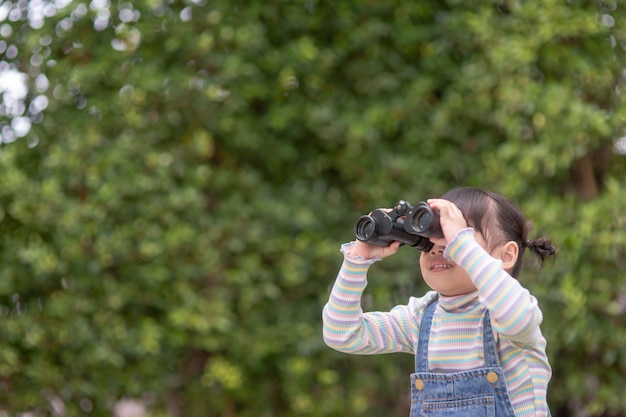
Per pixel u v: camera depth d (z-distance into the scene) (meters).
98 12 5.04
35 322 5.02
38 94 5.10
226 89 5.07
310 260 5.15
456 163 5.06
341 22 5.06
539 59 4.84
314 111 5.08
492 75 4.85
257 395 5.26
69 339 5.03
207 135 5.09
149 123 5.04
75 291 5.02
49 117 5.11
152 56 5.07
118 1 5.05
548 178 4.98
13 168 4.96
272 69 5.07
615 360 5.01
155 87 4.95
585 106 4.71
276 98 5.12
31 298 5.11
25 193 4.95
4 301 5.14
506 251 2.95
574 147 4.77
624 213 4.77
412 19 5.11
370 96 5.11
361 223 2.89
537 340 2.77
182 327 5.04
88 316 5.04
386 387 5.34
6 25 5.16
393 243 2.92
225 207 5.10
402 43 5.06
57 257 4.98
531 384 2.76
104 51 5.06
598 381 5.05
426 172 5.05
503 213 2.98
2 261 5.05
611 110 4.93
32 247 4.93
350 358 5.25
